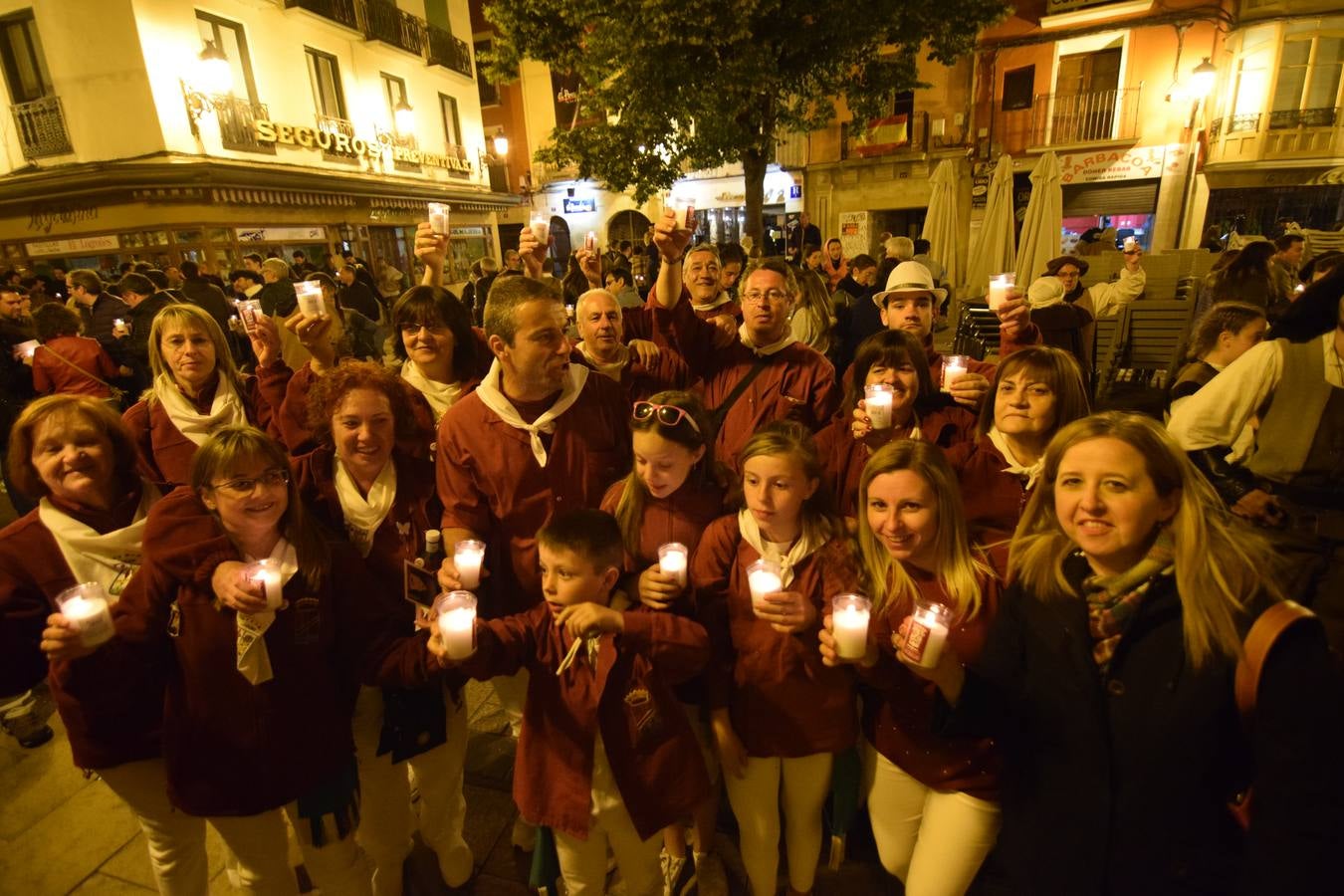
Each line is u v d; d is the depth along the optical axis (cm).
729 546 210
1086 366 523
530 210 2358
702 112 805
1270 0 1531
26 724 313
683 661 186
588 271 402
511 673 192
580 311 301
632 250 1146
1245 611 119
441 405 284
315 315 262
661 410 204
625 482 224
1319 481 224
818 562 200
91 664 174
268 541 185
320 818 196
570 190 2269
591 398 237
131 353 630
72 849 261
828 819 233
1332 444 221
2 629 182
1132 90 1648
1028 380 208
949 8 827
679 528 219
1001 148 1775
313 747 189
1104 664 136
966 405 261
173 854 202
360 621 196
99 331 659
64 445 187
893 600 191
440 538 228
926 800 193
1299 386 226
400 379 232
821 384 304
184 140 1144
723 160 887
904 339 249
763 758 203
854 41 795
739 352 312
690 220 298
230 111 1207
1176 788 126
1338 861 108
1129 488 127
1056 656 141
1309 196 1664
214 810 182
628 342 343
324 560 191
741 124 831
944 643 150
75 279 736
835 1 738
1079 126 1705
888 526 185
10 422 545
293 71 1380
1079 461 133
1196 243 1723
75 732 180
